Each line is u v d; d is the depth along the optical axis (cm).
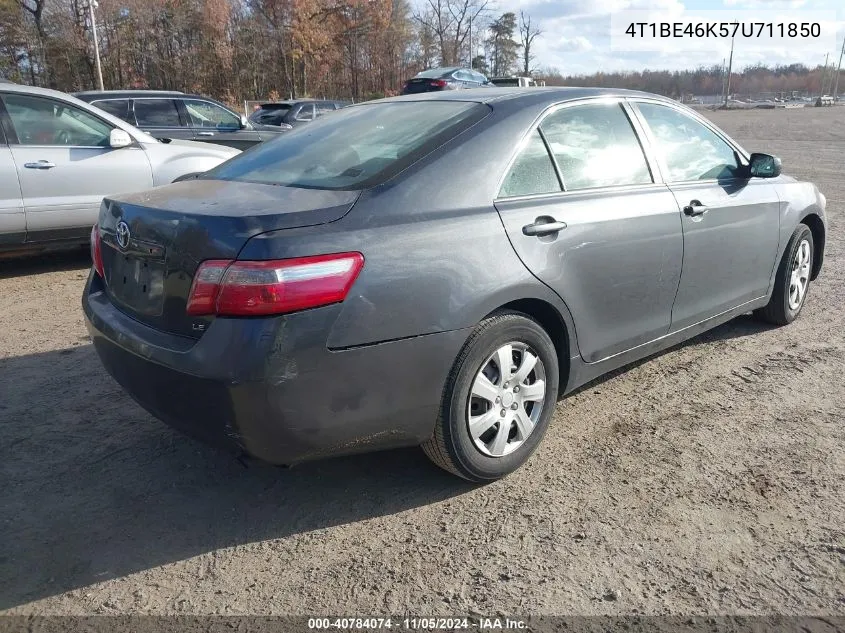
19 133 626
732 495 300
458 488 309
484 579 251
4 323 528
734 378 424
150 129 1024
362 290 250
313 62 5462
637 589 245
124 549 270
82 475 320
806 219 521
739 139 2330
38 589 247
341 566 260
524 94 341
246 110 2916
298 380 242
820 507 291
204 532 281
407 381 265
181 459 336
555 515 288
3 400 394
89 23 4600
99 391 408
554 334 329
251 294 235
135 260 282
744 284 445
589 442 348
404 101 368
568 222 317
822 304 569
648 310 369
